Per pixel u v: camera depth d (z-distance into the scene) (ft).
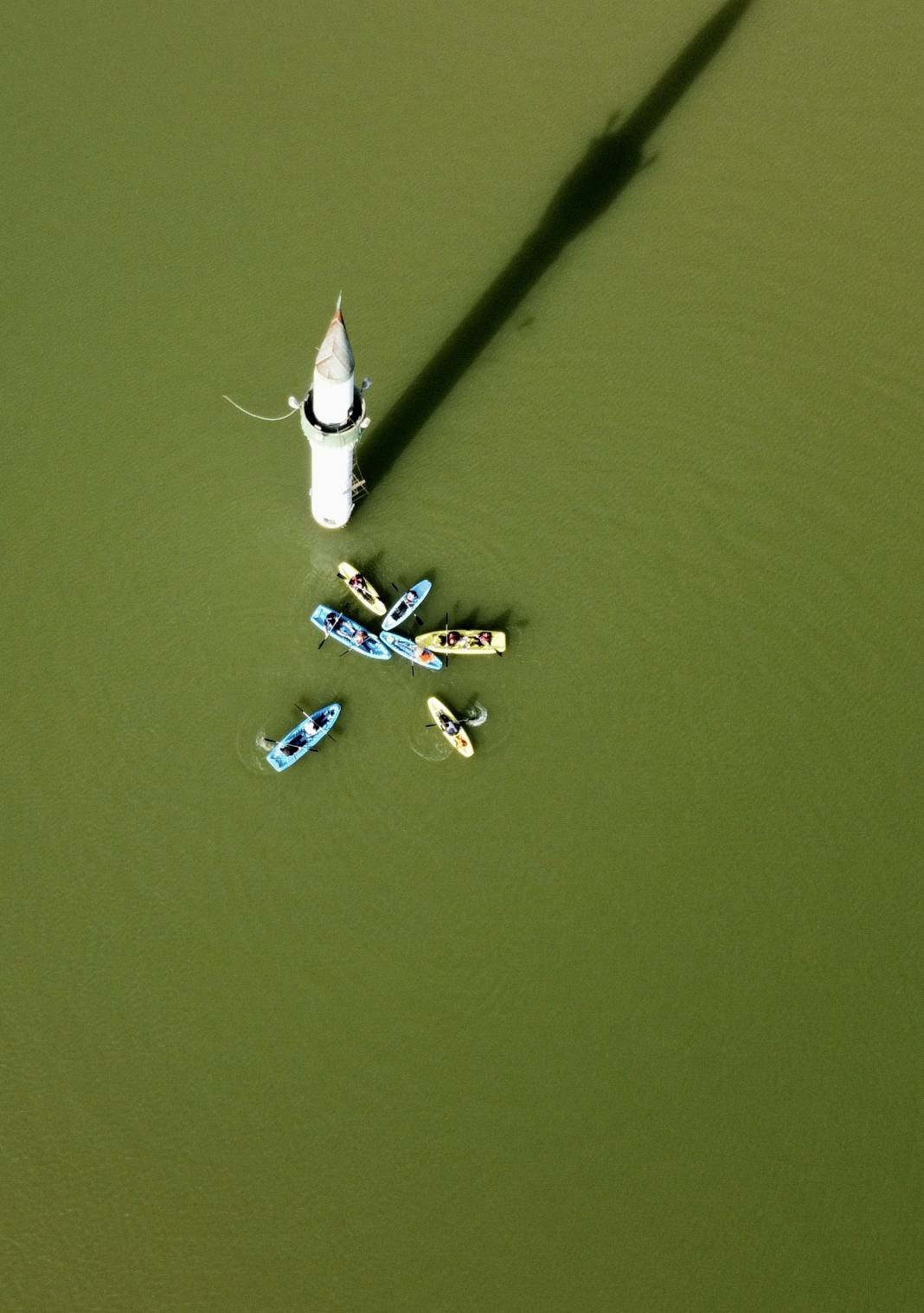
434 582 209.87
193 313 224.33
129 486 212.43
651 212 235.81
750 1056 189.78
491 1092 185.57
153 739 199.93
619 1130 184.75
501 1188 180.86
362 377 219.61
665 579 212.23
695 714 205.36
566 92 245.65
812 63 249.96
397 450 215.51
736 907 196.75
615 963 193.36
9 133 238.89
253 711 201.67
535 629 207.92
